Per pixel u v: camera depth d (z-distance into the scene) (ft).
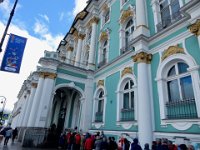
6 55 24.73
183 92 24.72
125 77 36.83
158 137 25.61
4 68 24.13
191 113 22.21
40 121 40.29
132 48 35.53
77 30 73.31
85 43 65.10
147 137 25.98
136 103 31.86
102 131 36.11
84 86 50.16
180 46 25.98
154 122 27.12
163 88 27.32
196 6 22.41
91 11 63.93
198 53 23.08
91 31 62.59
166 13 32.68
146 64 31.01
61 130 57.93
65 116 60.34
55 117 65.51
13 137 48.91
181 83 25.35
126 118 33.78
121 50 41.37
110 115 38.63
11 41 25.62
